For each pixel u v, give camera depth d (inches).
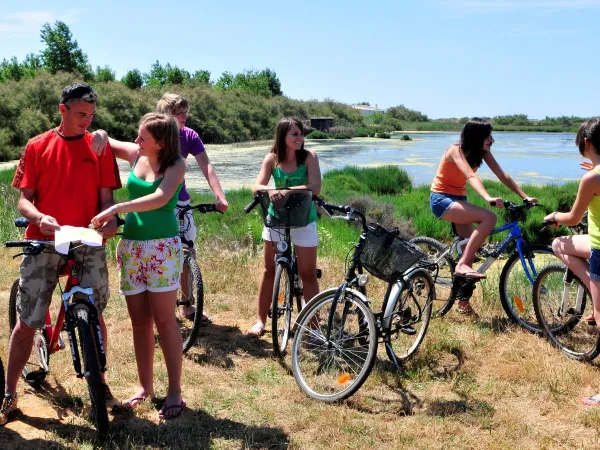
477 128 216.7
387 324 177.0
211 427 150.6
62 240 131.9
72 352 142.3
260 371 184.9
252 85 3284.9
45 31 2229.3
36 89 1626.5
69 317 142.5
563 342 203.2
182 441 143.3
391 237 168.7
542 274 207.3
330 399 164.4
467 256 216.5
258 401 165.5
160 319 152.5
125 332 214.2
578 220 176.9
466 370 186.1
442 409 161.5
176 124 146.9
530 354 194.2
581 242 184.5
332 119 2906.0
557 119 5969.5
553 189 661.3
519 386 175.0
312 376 179.8
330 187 749.9
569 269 195.2
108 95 1877.5
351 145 2101.4
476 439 146.7
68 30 2262.6
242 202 581.6
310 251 196.9
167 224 150.1
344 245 376.8
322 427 150.1
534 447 143.2
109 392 157.8
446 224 490.6
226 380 179.3
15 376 151.8
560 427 152.5
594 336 202.2
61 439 141.7
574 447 143.3
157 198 142.7
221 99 2394.2
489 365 189.9
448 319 229.9
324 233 385.7
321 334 176.1
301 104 2965.1
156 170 147.6
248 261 320.2
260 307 216.5
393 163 1333.7
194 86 2613.2
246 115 2346.2
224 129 2186.3
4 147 1304.1
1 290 258.5
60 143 145.9
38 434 144.5
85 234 135.4
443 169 226.1
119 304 243.3
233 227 422.6
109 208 139.7
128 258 150.5
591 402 162.2
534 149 2012.8
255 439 146.2
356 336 172.4
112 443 140.2
